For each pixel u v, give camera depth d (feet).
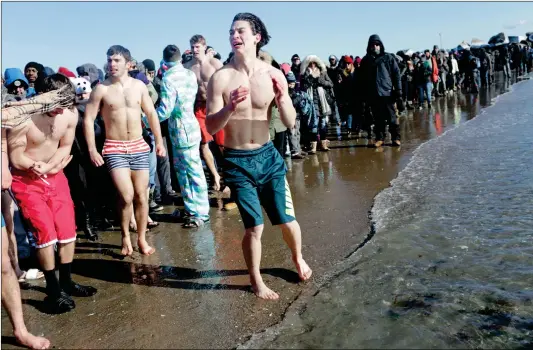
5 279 10.44
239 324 11.16
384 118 32.35
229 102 11.25
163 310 12.08
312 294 12.35
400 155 29.25
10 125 10.87
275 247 15.89
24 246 15.98
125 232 16.10
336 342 10.17
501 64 85.81
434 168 24.94
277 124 23.99
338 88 38.68
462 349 9.70
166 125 22.24
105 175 19.25
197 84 19.95
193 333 10.89
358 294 12.12
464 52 66.33
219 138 21.54
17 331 10.66
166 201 23.24
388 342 10.05
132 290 13.41
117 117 15.30
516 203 18.11
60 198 12.76
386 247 14.89
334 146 34.73
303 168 28.12
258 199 12.54
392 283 12.56
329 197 21.49
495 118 40.42
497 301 11.31
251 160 12.26
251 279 12.65
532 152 26.13
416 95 56.03
